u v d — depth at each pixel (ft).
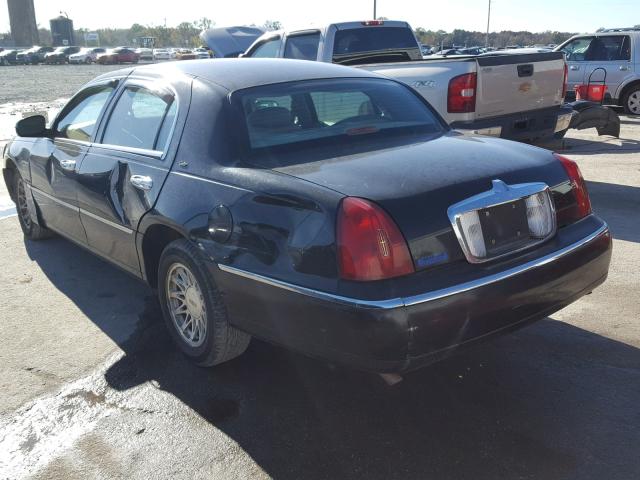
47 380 12.00
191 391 11.50
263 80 12.46
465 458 9.37
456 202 9.46
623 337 12.85
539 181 10.61
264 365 12.34
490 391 11.10
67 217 16.19
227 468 9.38
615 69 45.93
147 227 12.33
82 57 220.23
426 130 12.91
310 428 10.27
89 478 9.25
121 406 11.09
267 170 10.46
